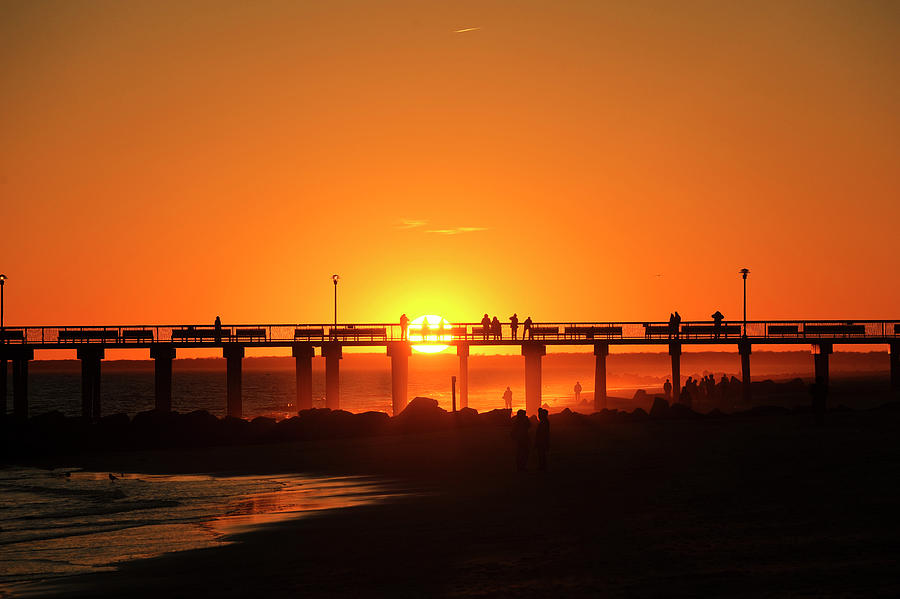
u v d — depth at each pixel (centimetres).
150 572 2703
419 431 7812
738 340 11256
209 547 3048
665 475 4284
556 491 3922
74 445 7294
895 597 2044
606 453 5347
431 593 2262
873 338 11275
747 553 2516
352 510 3700
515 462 5184
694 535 2800
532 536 2920
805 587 2141
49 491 4766
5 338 10219
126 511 3978
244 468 5600
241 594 2364
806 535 2722
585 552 2636
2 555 3023
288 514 3694
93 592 2489
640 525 3017
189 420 7888
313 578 2500
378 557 2728
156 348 10412
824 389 6525
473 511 3484
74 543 3219
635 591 2181
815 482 3812
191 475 5359
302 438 7569
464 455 5706
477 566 2530
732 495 3562
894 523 2869
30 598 2453
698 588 2178
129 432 7625
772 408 8169
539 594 2194
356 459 5759
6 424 7806
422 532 3100
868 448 5031
